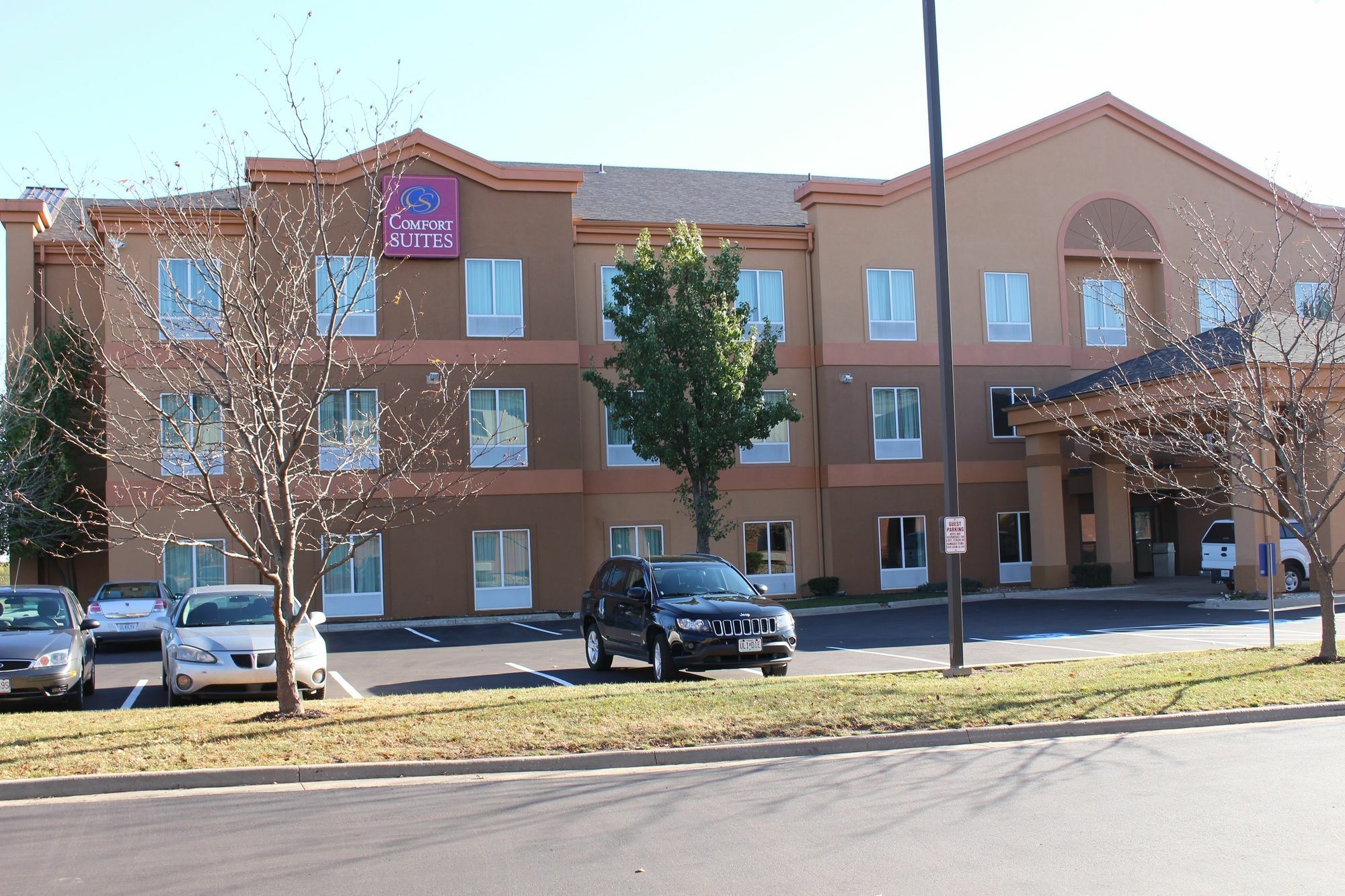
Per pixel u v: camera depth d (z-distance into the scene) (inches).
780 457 1214.9
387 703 460.1
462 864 258.5
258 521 448.1
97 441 546.6
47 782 338.3
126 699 570.9
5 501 931.3
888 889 233.3
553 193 1124.5
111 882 249.1
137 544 1030.4
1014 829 278.2
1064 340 1275.8
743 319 1045.2
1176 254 1300.4
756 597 596.7
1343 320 746.8
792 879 241.6
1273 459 916.6
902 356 1227.2
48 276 1079.0
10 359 968.3
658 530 1178.0
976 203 1261.1
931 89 539.8
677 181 1387.8
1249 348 581.9
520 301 1108.5
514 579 1091.9
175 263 968.3
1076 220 1285.7
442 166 1088.8
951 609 532.1
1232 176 1314.0
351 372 1013.8
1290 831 270.8
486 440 1067.3
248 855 269.6
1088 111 1295.5
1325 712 440.1
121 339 604.1
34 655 489.1
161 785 345.1
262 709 447.8
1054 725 413.1
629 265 1035.9
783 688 477.7
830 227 1218.0
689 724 408.5
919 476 1224.8
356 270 1043.3
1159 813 290.4
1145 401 706.2
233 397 426.9
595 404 1169.4
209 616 546.6
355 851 271.9
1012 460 1254.9
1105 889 229.6
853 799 316.2
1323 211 1290.6
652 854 263.6
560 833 285.6
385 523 506.9
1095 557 1300.4
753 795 325.7
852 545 1198.9
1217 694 456.8
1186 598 1002.1
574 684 587.2
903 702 442.6
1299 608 872.3
